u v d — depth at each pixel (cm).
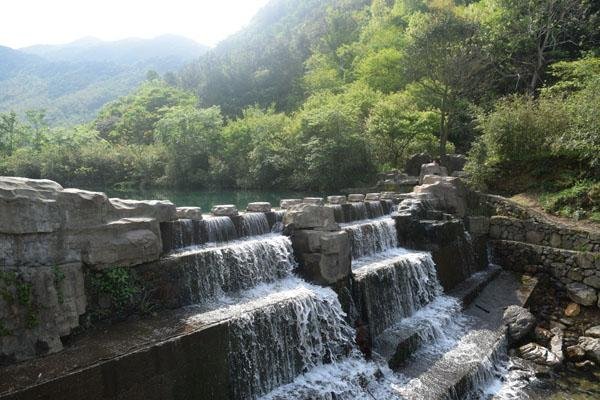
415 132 2775
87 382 557
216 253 913
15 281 600
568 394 988
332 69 5559
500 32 3212
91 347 632
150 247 805
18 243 614
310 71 6103
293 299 876
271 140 3447
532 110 1961
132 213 833
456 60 2598
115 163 4147
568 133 1747
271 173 3350
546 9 3108
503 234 1681
